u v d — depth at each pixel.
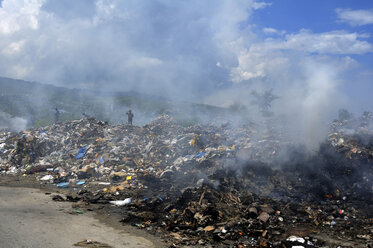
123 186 13.20
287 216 9.48
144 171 15.80
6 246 6.16
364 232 8.16
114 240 7.25
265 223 8.87
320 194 11.31
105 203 10.91
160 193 12.13
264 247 7.18
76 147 20.81
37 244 6.48
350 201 10.70
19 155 18.62
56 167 17.28
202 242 7.45
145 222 8.91
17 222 7.85
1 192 11.80
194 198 10.66
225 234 8.02
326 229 8.47
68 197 11.30
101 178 15.01
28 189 12.82
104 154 18.22
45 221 8.21
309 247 7.27
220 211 9.59
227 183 12.27
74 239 7.04
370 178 11.95
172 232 8.20
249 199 10.70
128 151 19.44
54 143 21.44
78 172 15.41
